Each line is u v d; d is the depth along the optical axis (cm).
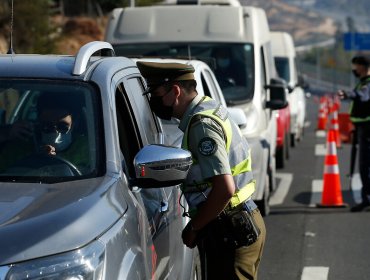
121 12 2081
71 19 4784
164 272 796
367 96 1878
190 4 2278
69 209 616
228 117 805
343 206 1981
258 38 2012
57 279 576
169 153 699
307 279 1355
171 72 792
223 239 807
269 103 2000
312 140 3953
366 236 1678
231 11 2036
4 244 577
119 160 715
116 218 645
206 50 1997
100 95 748
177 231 878
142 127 850
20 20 3666
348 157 3088
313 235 1680
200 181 795
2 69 772
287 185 2344
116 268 621
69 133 729
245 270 815
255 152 1750
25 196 639
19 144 726
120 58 859
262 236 832
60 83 756
